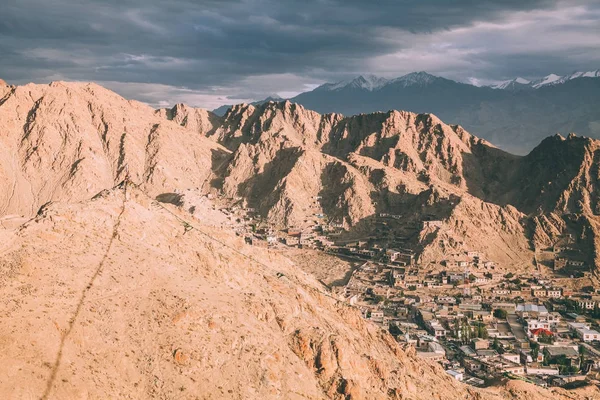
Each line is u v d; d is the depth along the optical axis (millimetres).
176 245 117938
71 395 74062
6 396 69688
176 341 90750
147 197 132000
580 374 189000
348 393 100875
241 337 97500
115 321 89062
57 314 83875
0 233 95875
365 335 137625
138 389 82562
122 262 101375
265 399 91000
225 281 117188
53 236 99750
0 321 78812
